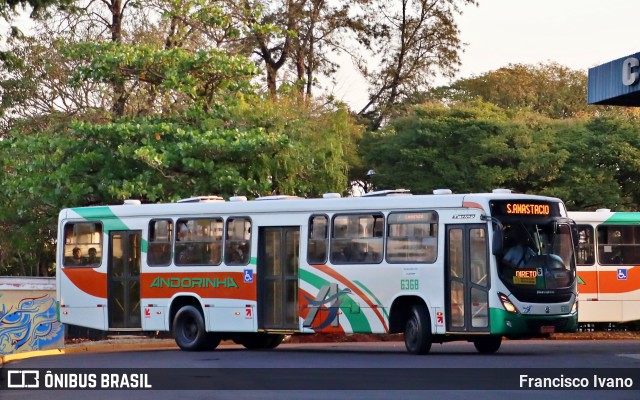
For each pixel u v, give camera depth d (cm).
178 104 3909
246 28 4441
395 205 2592
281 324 2731
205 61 3678
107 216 3034
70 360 2633
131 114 4134
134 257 2983
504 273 2439
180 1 4056
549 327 2469
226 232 2833
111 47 3753
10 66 4216
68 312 3067
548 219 2517
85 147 3644
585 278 3259
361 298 2611
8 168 4000
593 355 2505
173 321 2905
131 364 2447
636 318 3281
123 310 2989
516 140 5075
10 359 2703
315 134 3981
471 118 5300
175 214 2922
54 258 4691
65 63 4494
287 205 2744
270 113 3831
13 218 3909
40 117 4484
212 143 3478
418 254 2544
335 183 3872
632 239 3300
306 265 2697
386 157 5434
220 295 2822
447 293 2492
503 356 2475
